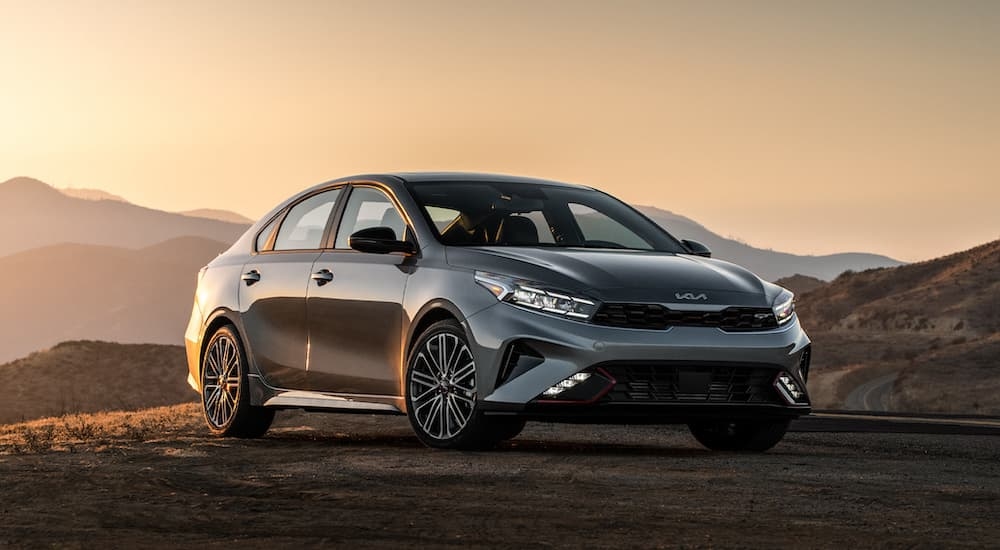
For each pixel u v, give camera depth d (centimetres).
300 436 973
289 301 923
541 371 756
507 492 588
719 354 770
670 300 772
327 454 764
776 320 803
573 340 752
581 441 959
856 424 1302
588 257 810
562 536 466
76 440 905
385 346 847
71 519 507
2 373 11044
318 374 895
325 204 953
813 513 529
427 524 492
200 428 1065
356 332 868
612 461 731
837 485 628
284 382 926
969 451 891
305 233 952
